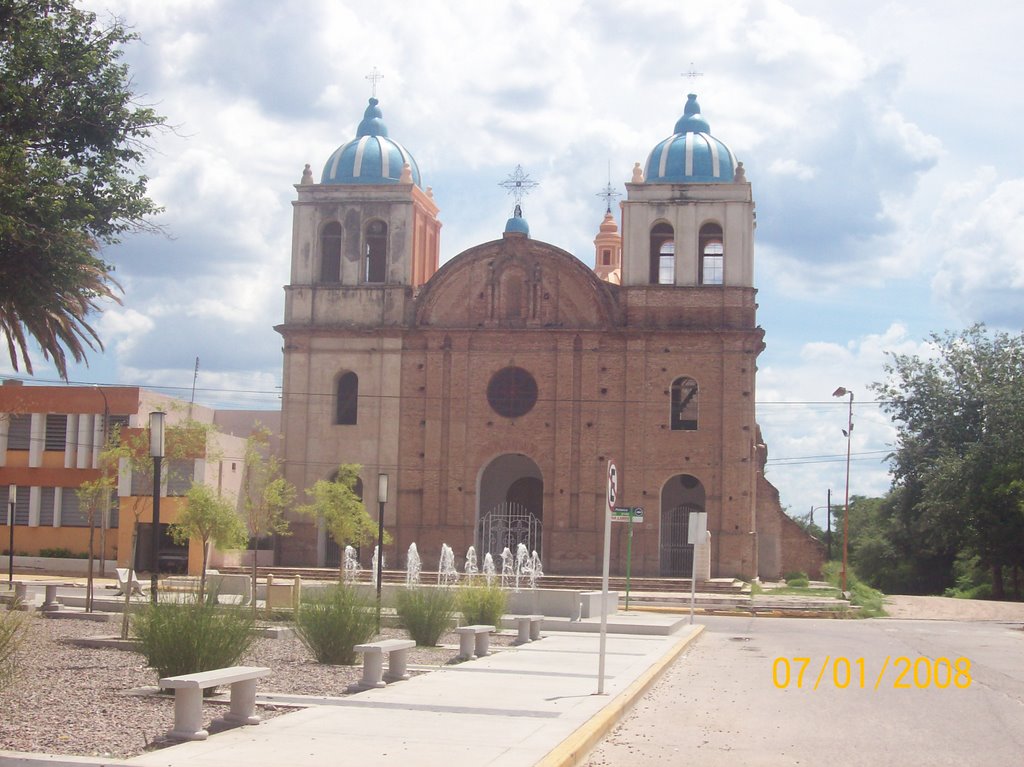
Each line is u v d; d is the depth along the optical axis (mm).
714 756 12930
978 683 20203
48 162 26031
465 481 53719
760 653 26281
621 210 54531
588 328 53438
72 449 53031
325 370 55344
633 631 30234
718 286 53281
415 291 56312
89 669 18250
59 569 52344
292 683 17438
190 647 15727
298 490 54625
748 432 52312
